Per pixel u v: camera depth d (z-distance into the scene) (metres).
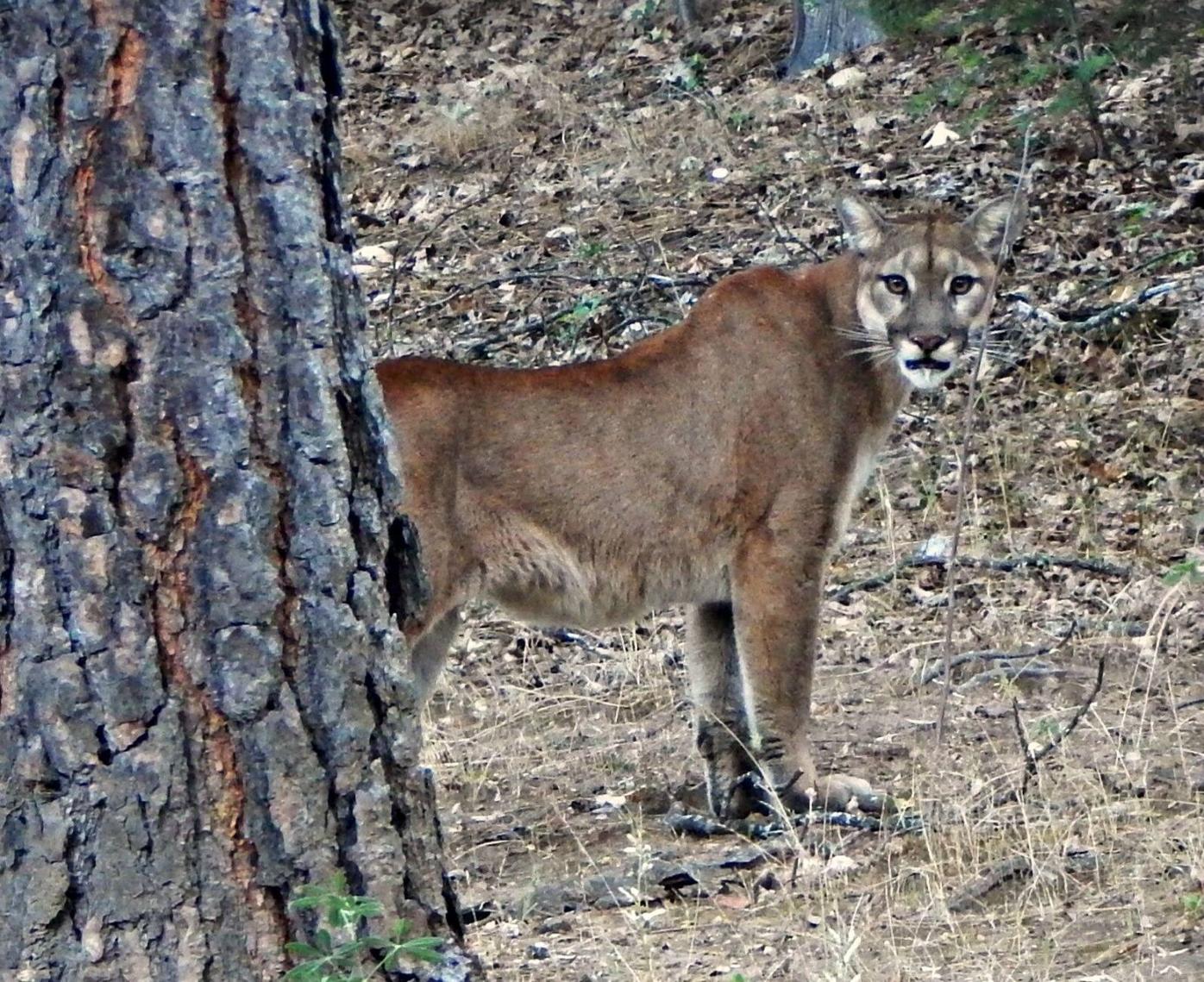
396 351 19.28
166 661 6.14
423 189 25.88
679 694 13.21
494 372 11.02
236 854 6.21
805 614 11.16
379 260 23.02
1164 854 8.96
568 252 22.05
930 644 13.29
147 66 6.08
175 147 6.11
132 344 6.10
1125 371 17.23
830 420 11.32
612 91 29.06
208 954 6.17
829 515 11.30
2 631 6.12
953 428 16.84
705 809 11.34
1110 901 8.64
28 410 6.05
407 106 30.64
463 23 34.16
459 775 11.83
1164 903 8.52
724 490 11.16
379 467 6.57
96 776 6.09
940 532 15.28
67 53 6.03
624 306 18.97
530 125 27.48
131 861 6.12
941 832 9.56
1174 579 12.15
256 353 6.23
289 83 6.28
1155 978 7.62
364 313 6.60
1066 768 10.10
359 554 6.46
